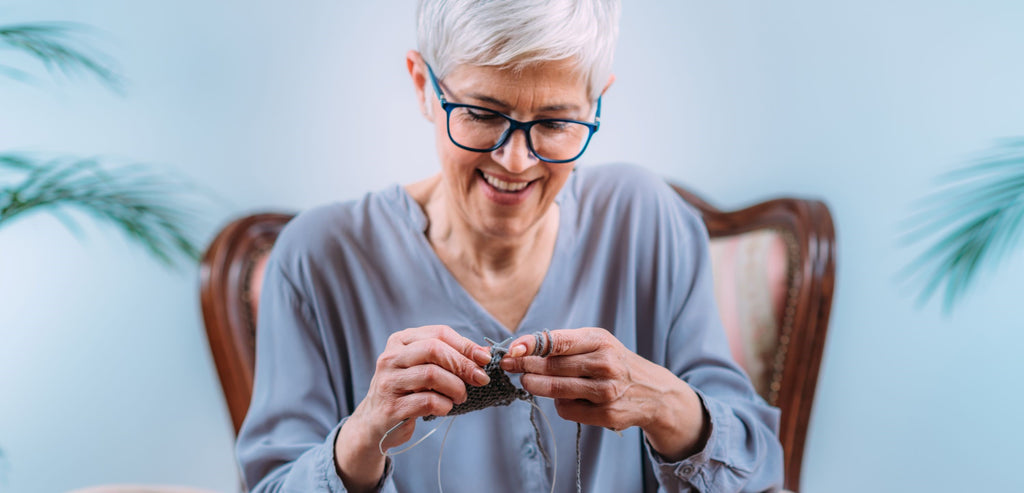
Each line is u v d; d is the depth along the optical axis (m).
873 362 1.72
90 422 1.79
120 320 1.79
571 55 0.72
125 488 1.12
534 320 0.97
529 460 0.96
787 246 1.41
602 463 0.98
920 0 1.63
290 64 1.72
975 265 1.65
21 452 1.78
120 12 1.73
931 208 1.65
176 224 1.74
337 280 0.99
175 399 1.80
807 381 1.38
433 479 0.96
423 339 0.77
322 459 0.83
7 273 1.75
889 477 1.73
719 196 1.71
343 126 1.73
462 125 0.76
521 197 0.81
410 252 0.98
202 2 1.73
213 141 1.75
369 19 1.70
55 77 1.74
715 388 1.00
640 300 1.04
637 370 0.80
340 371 1.00
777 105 1.69
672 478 0.88
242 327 1.30
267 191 1.75
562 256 0.99
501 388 0.81
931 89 1.64
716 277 1.45
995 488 1.70
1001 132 1.61
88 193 1.71
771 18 1.67
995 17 1.60
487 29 0.70
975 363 1.69
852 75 1.67
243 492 1.13
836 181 1.69
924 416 1.71
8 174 1.75
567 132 0.77
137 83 1.74
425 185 1.01
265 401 0.97
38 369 1.77
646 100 1.70
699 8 1.68
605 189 1.05
